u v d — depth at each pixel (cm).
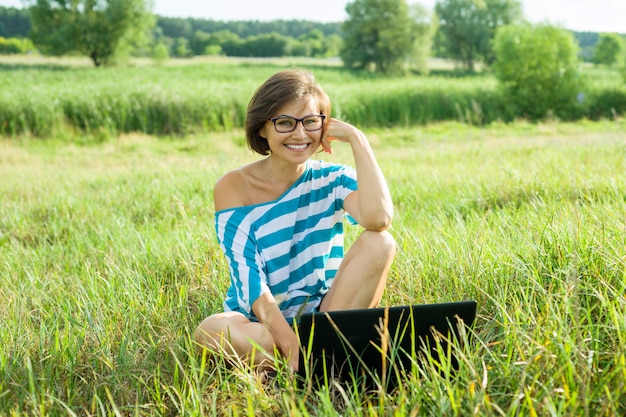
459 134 1631
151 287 360
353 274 260
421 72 5869
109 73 3744
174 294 355
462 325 218
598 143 1004
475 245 333
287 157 266
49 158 1300
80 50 5525
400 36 5678
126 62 5619
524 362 205
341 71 5162
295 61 7512
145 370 258
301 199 279
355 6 5825
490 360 227
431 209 530
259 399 217
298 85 262
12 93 1773
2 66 4688
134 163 1122
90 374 260
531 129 1708
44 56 6016
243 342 251
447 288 308
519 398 184
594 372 203
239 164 977
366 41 5800
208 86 2061
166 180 808
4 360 255
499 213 420
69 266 446
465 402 195
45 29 5697
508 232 358
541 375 207
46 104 1652
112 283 355
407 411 199
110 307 324
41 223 605
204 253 395
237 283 271
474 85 2211
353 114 1867
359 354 231
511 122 1956
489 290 293
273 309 256
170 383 252
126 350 270
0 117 1627
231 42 10562
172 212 618
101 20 5462
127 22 5462
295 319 242
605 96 2142
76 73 3653
